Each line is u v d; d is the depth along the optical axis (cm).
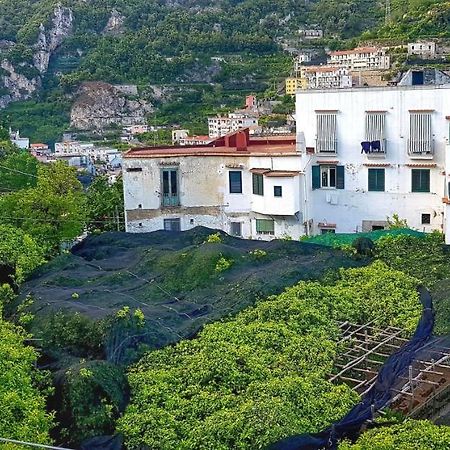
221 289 2508
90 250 3184
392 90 3519
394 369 1886
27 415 1631
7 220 3309
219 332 2109
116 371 1848
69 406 1748
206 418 1705
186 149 4003
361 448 1491
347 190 3709
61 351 2041
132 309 2231
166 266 2722
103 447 1662
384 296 2414
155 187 3766
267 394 1773
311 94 3697
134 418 1727
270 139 4303
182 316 2272
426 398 1831
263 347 2044
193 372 1898
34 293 2458
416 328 2153
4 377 1722
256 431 1625
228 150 3850
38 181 4212
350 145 3659
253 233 3747
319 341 2091
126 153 3881
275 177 3575
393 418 1684
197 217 3784
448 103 3434
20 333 2095
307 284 2453
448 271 2698
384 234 3288
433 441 1505
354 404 1781
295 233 3672
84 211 4122
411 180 3584
